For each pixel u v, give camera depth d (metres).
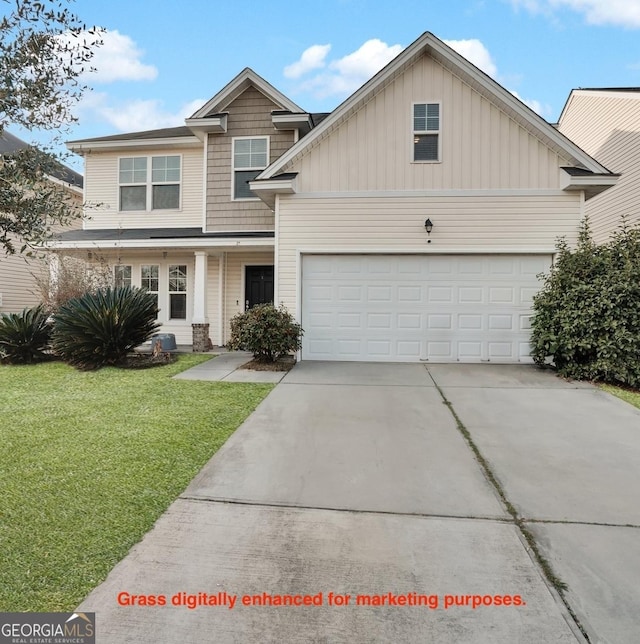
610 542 2.63
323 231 8.81
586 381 7.05
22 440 4.31
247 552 2.52
